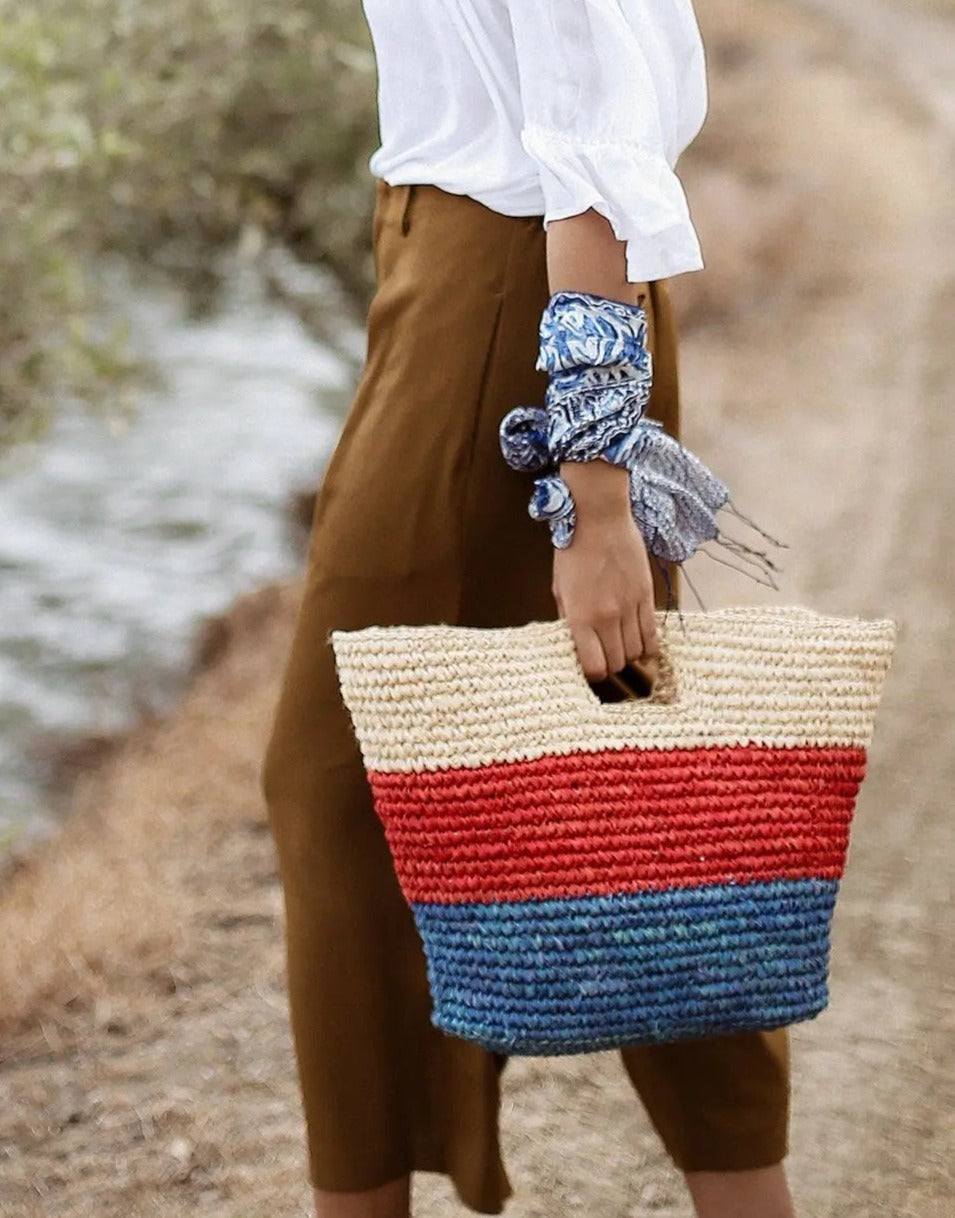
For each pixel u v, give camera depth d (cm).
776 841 164
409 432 177
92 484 1001
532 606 183
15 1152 281
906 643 546
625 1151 263
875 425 891
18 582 878
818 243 1380
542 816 159
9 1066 312
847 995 315
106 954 348
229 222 754
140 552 924
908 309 1153
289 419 1101
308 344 1209
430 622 179
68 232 681
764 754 165
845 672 168
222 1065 306
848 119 1975
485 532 178
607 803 160
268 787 188
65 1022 325
